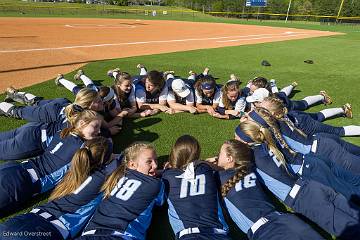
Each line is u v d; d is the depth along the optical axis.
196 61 11.18
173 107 5.95
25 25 21.09
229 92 5.59
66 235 2.72
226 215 3.28
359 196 3.28
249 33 23.12
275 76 9.32
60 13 35.81
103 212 2.76
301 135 4.18
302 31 26.45
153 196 2.92
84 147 3.12
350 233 2.73
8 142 3.97
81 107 4.12
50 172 3.36
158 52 12.95
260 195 3.02
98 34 18.08
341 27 32.06
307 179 3.16
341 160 3.86
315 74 9.72
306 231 2.54
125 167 3.05
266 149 3.47
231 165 3.28
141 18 35.41
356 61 12.23
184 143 3.27
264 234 2.66
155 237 2.99
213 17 43.91
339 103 6.87
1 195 3.01
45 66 9.40
